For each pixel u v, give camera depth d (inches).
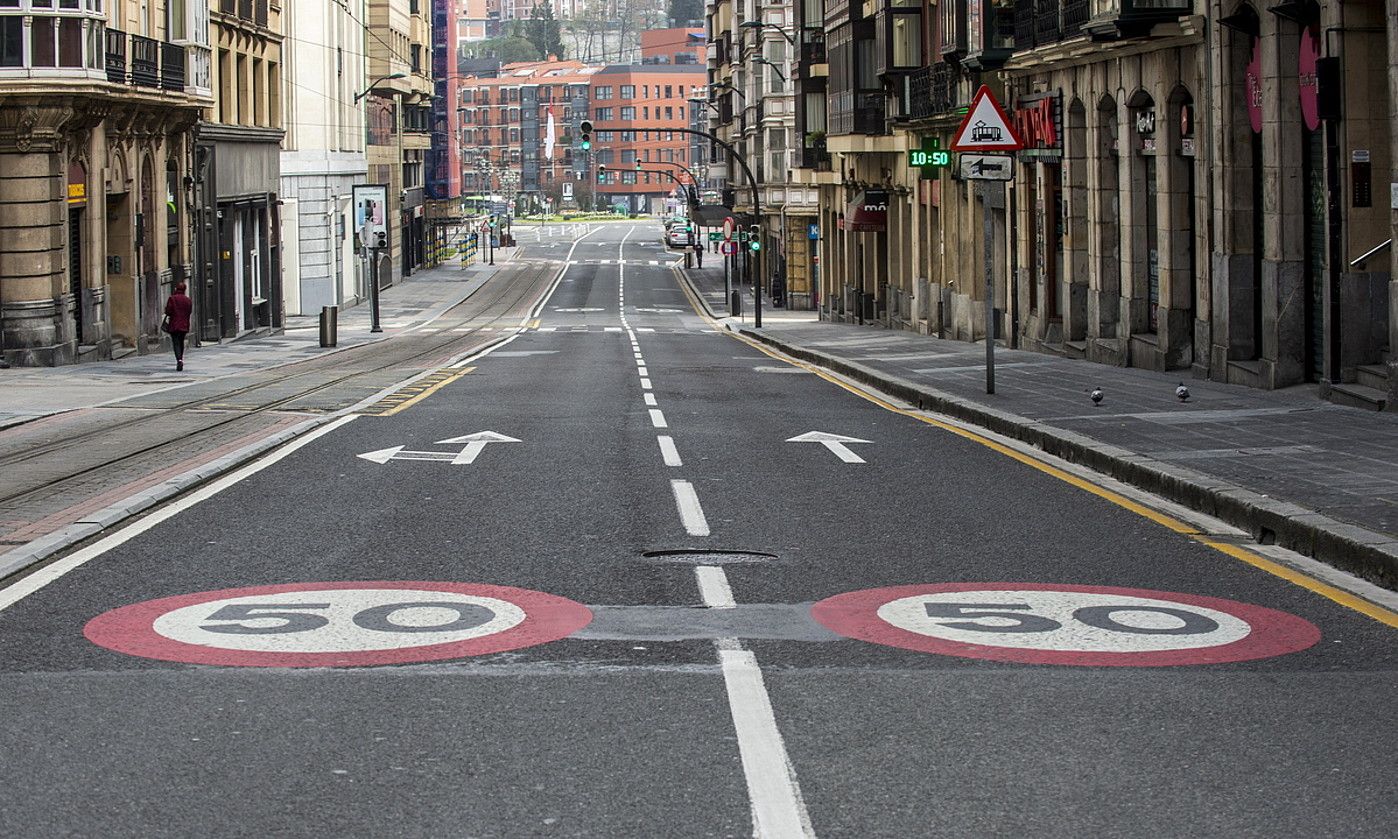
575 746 243.4
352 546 418.6
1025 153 1333.7
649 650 303.1
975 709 264.1
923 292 1852.9
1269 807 218.1
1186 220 1016.9
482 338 2070.6
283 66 2292.1
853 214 2098.9
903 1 1793.8
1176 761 237.9
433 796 220.8
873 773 231.0
